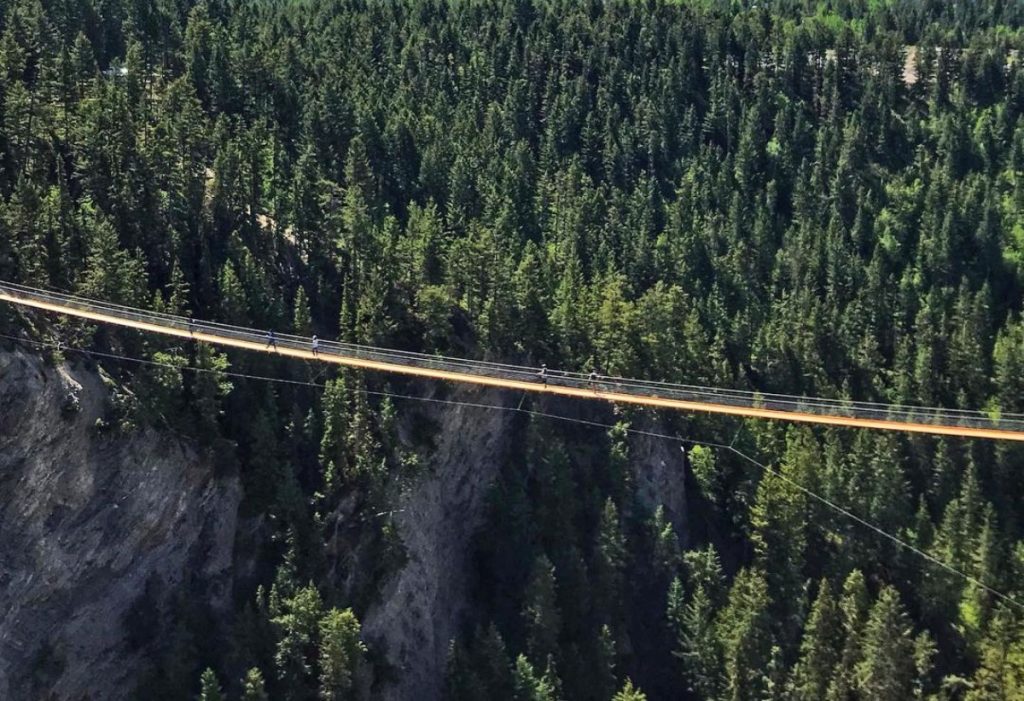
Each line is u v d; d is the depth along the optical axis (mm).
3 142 128625
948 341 166125
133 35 169000
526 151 178625
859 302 169000
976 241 187500
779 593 136500
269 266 135375
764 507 139125
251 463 118062
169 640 112062
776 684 127438
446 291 136875
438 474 129500
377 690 117625
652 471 142125
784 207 194375
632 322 144500
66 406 105500
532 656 122000
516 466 137250
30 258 113188
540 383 112688
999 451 150375
